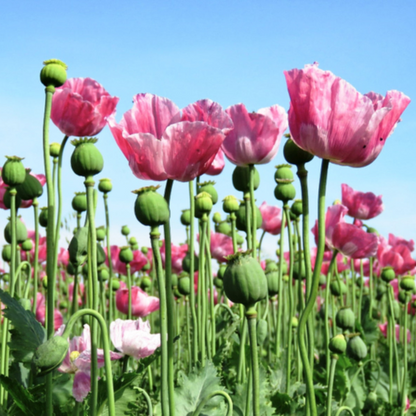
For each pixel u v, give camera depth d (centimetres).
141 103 79
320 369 176
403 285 160
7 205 109
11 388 86
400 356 192
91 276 87
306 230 90
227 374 128
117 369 127
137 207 75
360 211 179
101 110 98
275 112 106
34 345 89
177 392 102
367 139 76
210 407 102
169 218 76
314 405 77
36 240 115
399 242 209
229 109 102
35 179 110
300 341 77
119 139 77
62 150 100
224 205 125
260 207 168
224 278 77
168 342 76
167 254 76
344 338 106
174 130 75
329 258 203
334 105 76
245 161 103
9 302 88
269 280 138
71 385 97
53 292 83
